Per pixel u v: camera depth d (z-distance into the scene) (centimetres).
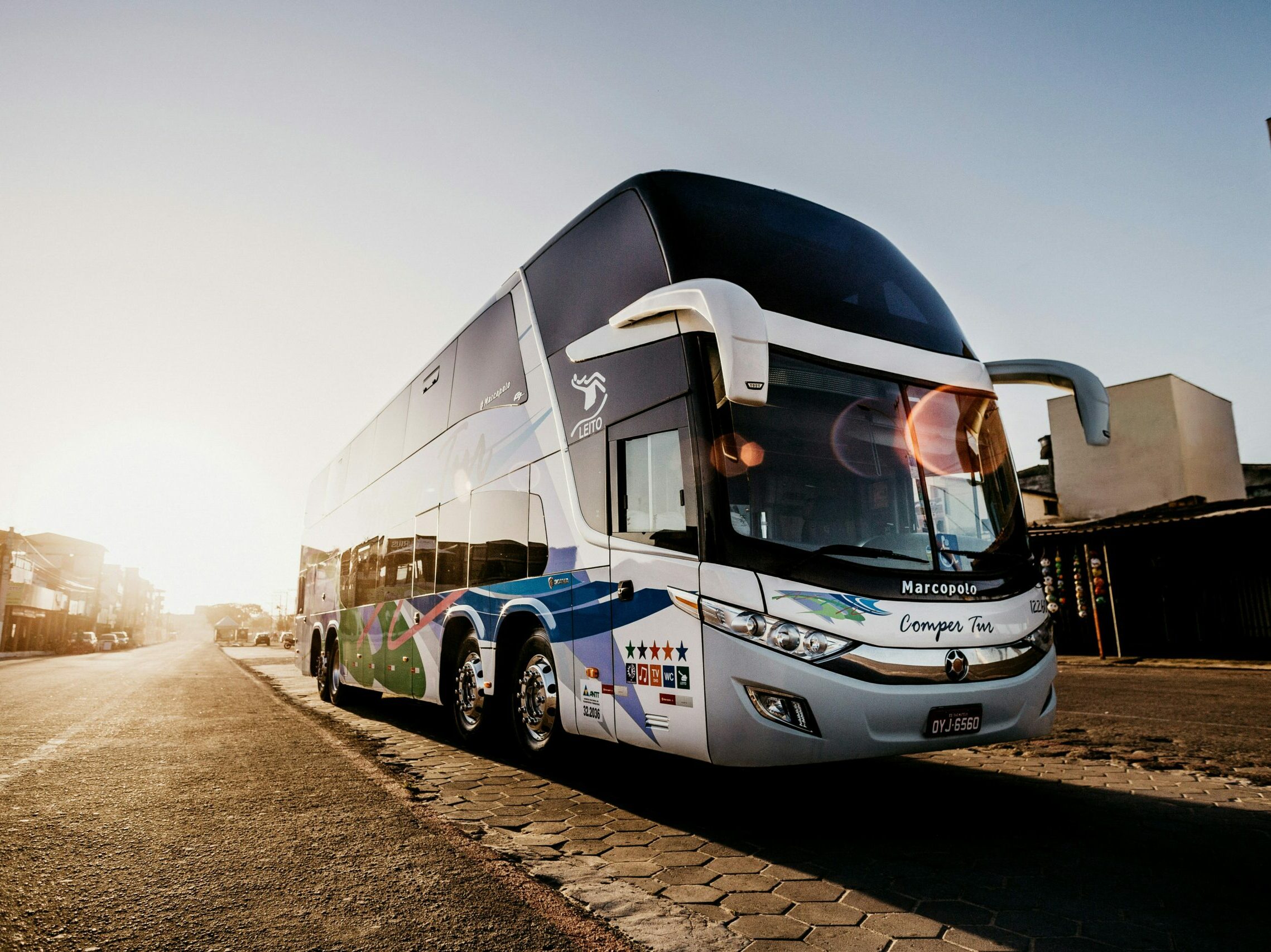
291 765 616
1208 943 275
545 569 573
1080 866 360
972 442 507
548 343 614
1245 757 596
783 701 390
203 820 435
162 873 346
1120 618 1752
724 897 322
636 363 495
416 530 865
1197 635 1658
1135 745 654
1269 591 1584
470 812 467
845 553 422
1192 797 482
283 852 376
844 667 395
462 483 749
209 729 839
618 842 404
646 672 449
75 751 682
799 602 400
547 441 594
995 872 353
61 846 386
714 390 436
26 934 280
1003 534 489
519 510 625
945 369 521
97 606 7631
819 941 278
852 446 460
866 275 540
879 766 595
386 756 673
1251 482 3119
